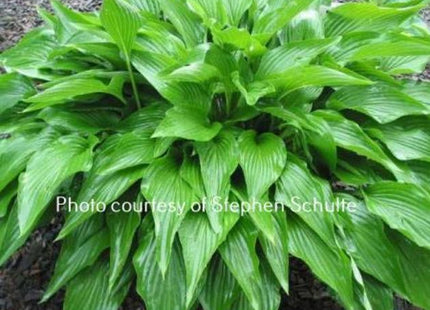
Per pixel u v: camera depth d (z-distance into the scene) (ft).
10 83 7.77
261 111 6.88
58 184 6.10
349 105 7.21
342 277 5.89
